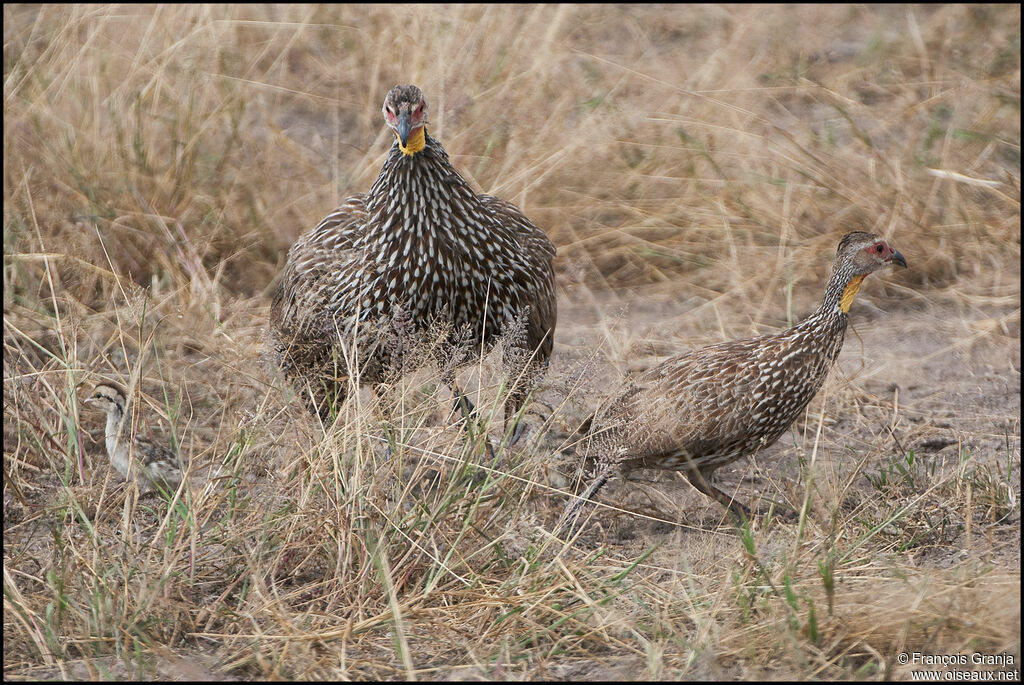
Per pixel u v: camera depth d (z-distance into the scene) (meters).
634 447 9.93
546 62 16.94
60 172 14.57
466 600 8.23
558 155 15.52
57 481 10.49
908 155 16.06
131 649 7.85
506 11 17.98
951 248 15.03
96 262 13.69
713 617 7.67
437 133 15.45
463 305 10.12
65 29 15.83
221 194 15.00
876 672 7.30
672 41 20.45
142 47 16.03
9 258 13.08
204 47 16.81
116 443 9.55
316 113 18.03
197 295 13.08
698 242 15.46
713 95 17.20
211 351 12.20
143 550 8.54
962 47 19.30
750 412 9.90
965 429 11.52
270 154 15.67
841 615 7.64
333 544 8.59
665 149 16.25
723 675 7.29
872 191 15.43
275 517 8.64
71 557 8.67
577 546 9.45
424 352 9.49
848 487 9.90
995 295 14.41
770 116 17.89
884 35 20.59
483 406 9.27
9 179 14.14
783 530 9.25
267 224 14.91
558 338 13.69
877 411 11.98
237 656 7.72
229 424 10.49
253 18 18.52
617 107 16.48
